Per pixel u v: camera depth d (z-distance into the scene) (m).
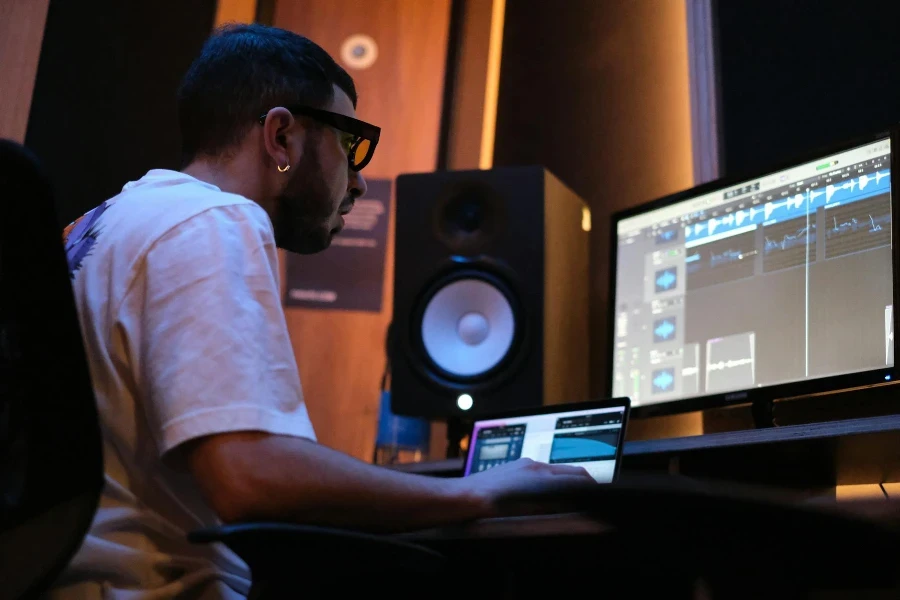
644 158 2.30
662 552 0.91
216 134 1.27
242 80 1.27
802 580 0.85
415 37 2.74
